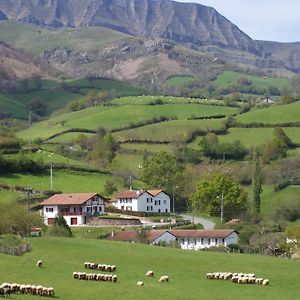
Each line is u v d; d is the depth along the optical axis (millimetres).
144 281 96875
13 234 145125
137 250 130000
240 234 191125
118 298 81500
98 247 128625
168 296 84938
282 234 185000
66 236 167125
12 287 80125
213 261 121812
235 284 98438
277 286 99062
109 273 101875
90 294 82750
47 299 77812
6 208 158500
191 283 97438
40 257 110375
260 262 124750
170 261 117875
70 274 97250
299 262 127938
